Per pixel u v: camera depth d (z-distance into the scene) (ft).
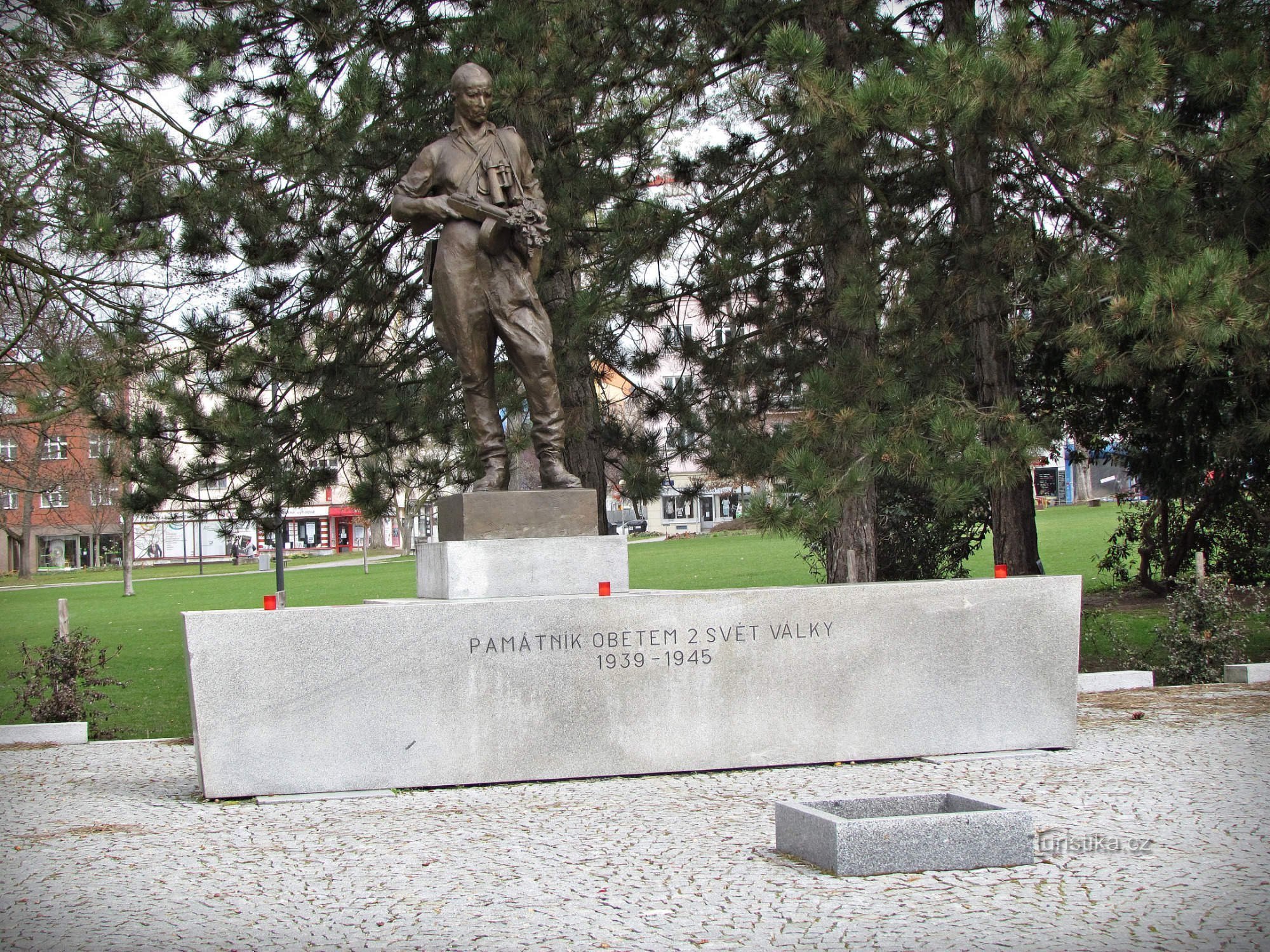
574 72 45.55
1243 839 22.89
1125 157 38.78
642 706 31.22
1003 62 37.35
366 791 29.50
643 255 47.85
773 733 32.07
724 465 52.26
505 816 26.21
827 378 42.42
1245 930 17.67
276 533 54.65
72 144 46.21
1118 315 37.78
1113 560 84.89
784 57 38.22
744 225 49.65
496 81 43.16
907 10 55.52
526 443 47.47
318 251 50.06
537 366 33.42
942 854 21.12
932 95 37.60
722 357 53.52
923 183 49.85
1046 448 40.93
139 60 41.24
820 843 21.29
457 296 33.04
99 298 48.42
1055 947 17.02
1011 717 33.60
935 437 39.83
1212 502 69.51
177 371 49.52
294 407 51.49
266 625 29.25
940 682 33.22
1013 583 33.81
